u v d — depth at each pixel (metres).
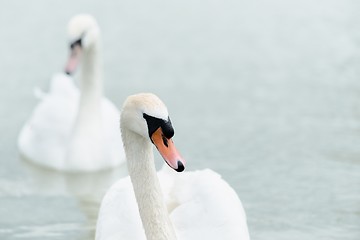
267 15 24.84
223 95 19.08
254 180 15.03
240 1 26.12
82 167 16.52
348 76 20.31
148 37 22.97
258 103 18.66
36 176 16.14
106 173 16.59
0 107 18.72
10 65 20.91
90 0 25.77
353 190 14.65
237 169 15.47
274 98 18.94
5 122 18.16
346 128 17.33
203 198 10.35
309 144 16.56
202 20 24.34
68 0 25.66
